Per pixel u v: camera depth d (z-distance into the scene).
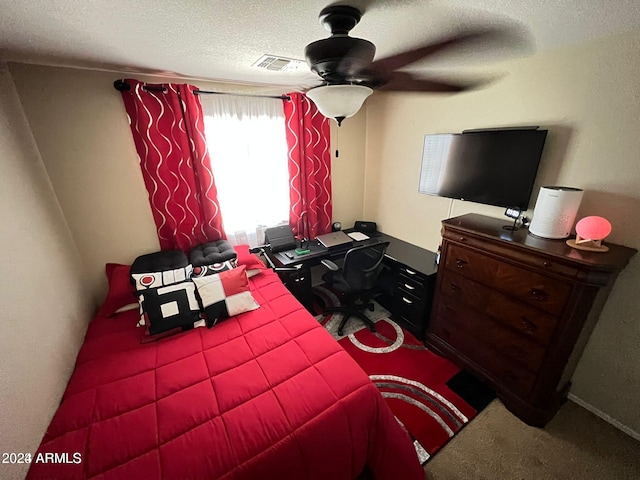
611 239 1.56
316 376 1.36
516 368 1.76
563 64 1.57
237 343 1.60
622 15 1.12
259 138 2.47
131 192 2.12
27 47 1.33
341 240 2.88
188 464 1.01
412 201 2.78
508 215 1.89
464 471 1.49
